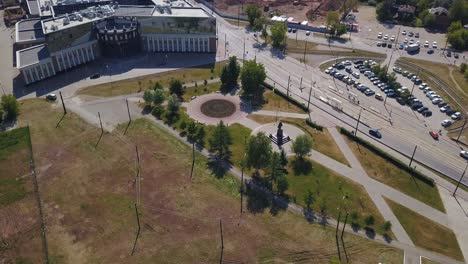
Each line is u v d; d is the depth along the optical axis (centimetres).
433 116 18525
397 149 16400
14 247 12112
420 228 12938
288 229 12812
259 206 13625
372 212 13475
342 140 16850
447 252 12188
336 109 18888
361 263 11800
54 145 16138
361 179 14838
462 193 14325
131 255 11912
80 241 12306
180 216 13188
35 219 12988
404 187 14512
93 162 15350
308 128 17550
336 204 13738
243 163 14788
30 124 17275
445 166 15550
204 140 16650
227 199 13875
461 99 19612
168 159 15588
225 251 12075
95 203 13600
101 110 18362
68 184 14325
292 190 14312
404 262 11856
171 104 17988
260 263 11762
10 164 15138
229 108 18888
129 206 13500
